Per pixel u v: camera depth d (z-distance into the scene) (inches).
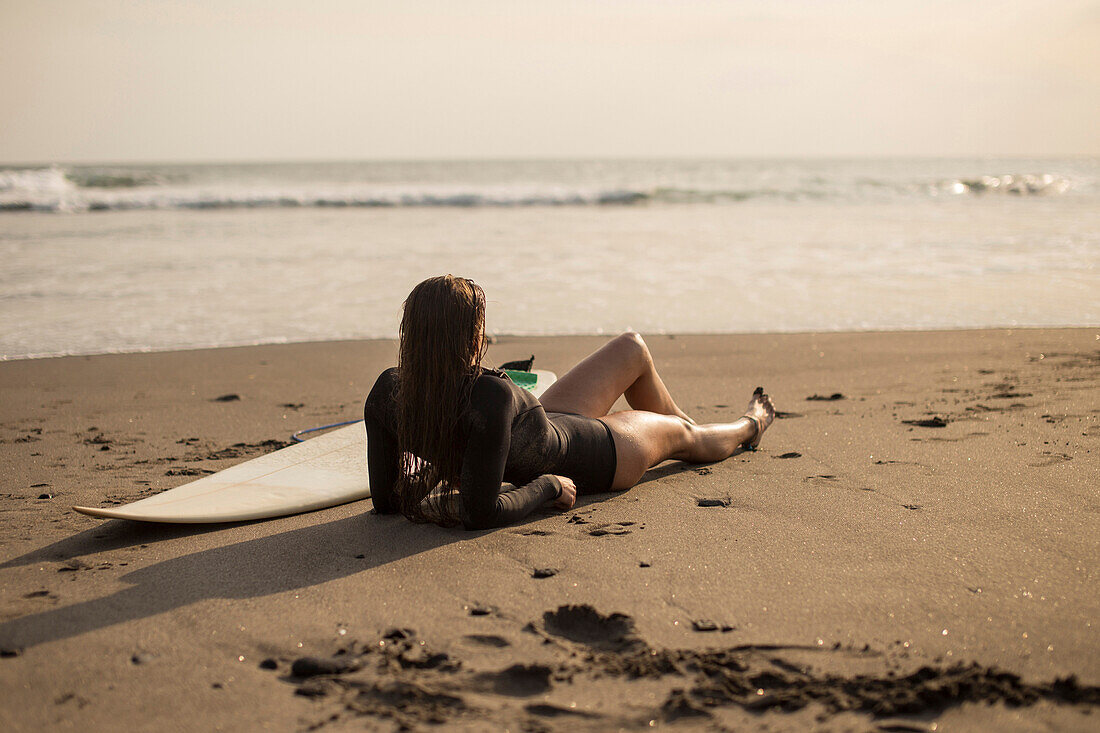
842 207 881.5
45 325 320.2
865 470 144.4
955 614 87.3
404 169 2427.4
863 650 80.1
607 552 106.8
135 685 75.7
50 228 627.8
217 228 641.0
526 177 1763.0
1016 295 377.7
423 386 108.3
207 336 305.9
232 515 119.6
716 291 392.2
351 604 92.3
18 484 145.6
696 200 982.4
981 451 154.5
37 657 80.9
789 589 94.6
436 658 79.8
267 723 69.3
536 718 69.9
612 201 948.0
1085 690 71.6
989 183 1166.3
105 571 103.0
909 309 349.7
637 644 82.1
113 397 222.5
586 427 126.6
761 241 565.9
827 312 346.0
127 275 422.6
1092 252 499.5
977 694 71.3
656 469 148.0
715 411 201.2
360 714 70.6
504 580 98.3
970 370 242.2
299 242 554.6
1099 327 311.4
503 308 355.3
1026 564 100.3
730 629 85.0
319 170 2362.2
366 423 117.7
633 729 68.2
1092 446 155.5
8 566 105.1
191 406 212.5
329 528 117.9
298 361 269.0
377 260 476.1
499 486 110.3
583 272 442.6
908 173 1942.7
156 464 159.3
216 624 87.7
